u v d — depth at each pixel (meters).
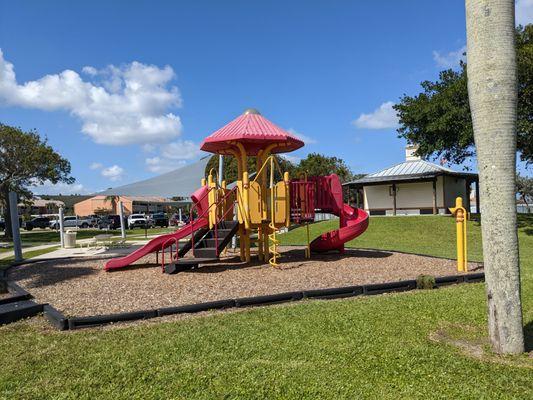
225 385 3.82
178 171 29.73
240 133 10.69
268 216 10.96
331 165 58.28
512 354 4.44
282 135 10.91
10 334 5.70
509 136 4.41
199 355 4.56
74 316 6.43
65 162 39.78
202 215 11.04
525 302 6.79
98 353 4.73
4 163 36.47
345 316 5.98
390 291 7.98
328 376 3.95
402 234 23.97
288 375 3.99
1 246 25.62
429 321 5.69
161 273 10.18
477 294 7.38
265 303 7.03
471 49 4.52
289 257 12.71
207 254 10.15
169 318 6.27
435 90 26.45
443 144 25.52
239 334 5.25
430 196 31.95
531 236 22.97
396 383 3.79
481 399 3.48
